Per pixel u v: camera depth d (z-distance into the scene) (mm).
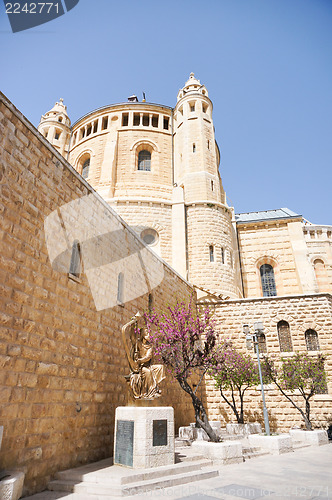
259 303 19688
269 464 9219
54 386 7703
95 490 6355
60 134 36812
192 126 30641
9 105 7449
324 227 28391
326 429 16156
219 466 9008
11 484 5434
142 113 33500
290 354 18078
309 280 26266
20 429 6480
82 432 8516
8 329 6566
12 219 7121
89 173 30859
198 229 25594
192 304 20312
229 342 17266
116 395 10562
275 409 17344
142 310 13750
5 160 7121
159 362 12570
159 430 8141
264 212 34000
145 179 29812
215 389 18531
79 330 9148
